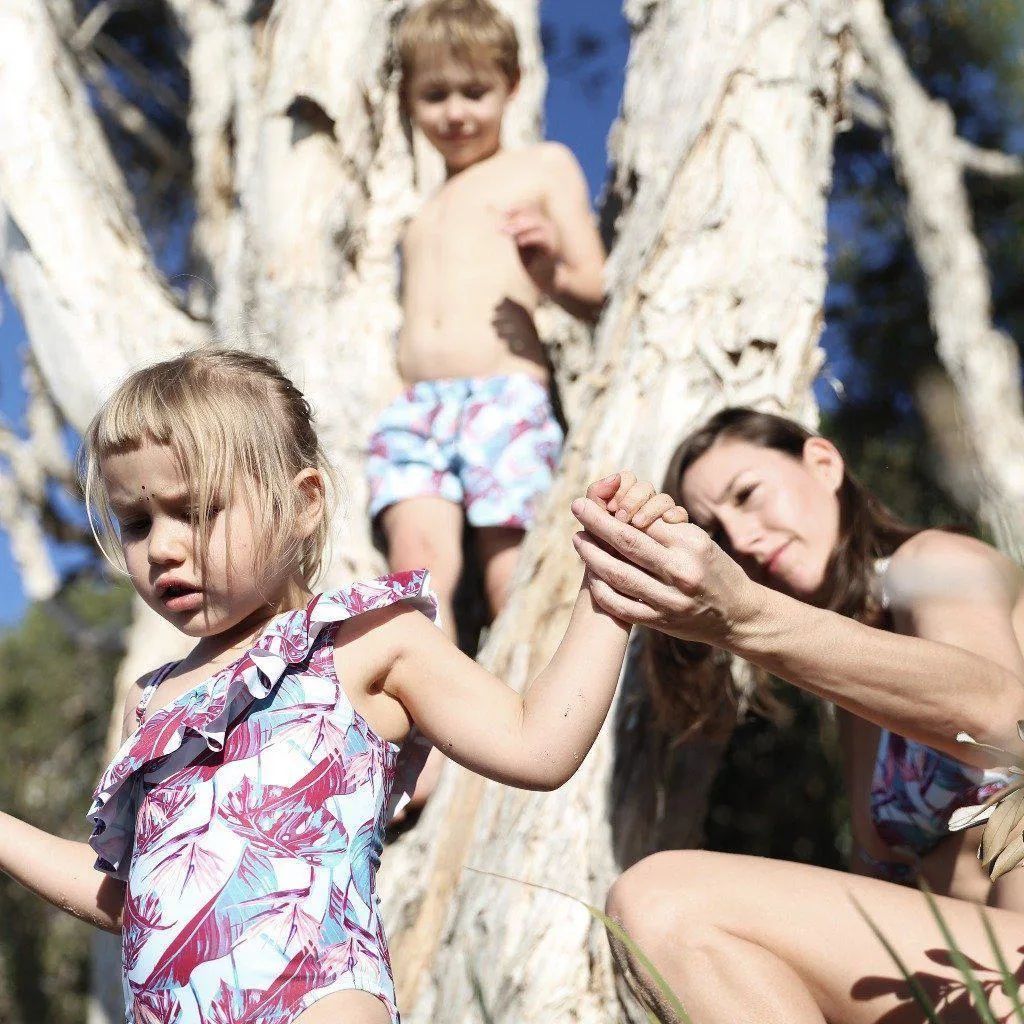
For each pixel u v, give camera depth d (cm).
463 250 476
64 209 553
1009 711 241
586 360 530
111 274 550
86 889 223
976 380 899
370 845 200
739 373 411
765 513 310
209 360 221
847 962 223
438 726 206
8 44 575
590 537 218
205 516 204
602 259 466
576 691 204
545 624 373
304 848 192
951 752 248
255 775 195
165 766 201
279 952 185
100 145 589
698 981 221
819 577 309
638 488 217
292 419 224
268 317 506
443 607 438
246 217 528
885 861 294
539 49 691
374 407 496
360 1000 185
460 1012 316
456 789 356
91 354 537
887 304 1121
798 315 423
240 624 220
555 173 482
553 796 341
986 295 944
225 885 189
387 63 530
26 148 558
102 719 1628
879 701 240
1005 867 201
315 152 518
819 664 235
